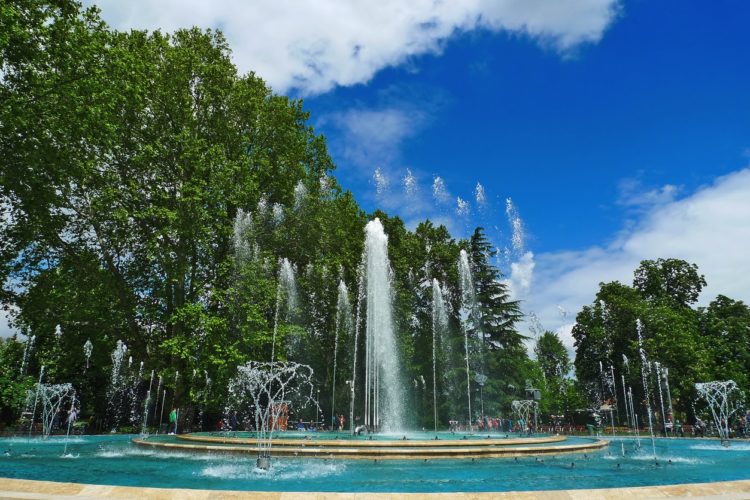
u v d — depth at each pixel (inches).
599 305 1753.2
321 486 357.1
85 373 1203.9
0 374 1109.7
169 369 930.7
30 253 954.1
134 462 502.9
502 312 1467.8
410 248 1480.1
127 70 898.7
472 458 515.5
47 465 474.0
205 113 1051.3
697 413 1491.1
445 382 1354.6
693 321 1717.5
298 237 1203.9
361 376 1246.3
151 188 991.6
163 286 984.9
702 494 275.7
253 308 978.1
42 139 720.3
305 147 1288.1
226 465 476.1
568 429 1411.2
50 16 709.9
